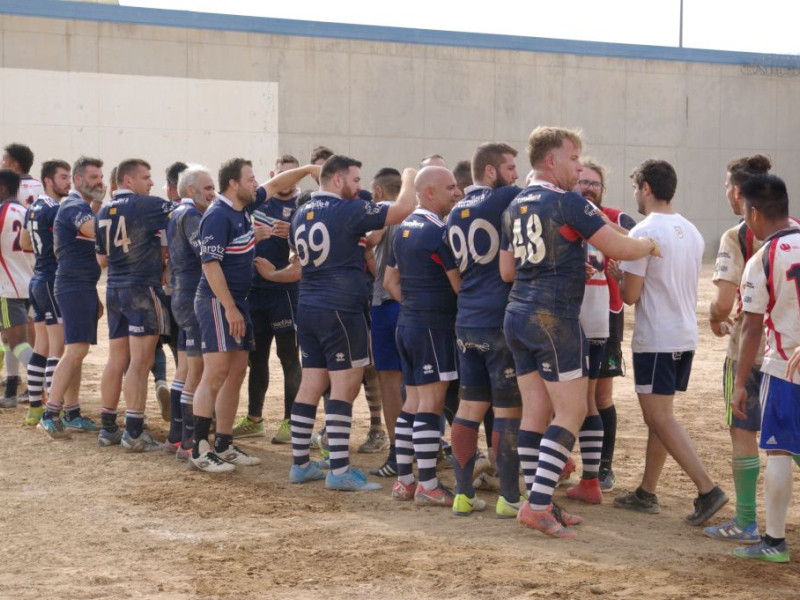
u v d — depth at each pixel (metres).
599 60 29.92
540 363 5.82
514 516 6.41
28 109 24.86
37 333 9.51
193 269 7.92
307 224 7.04
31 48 24.80
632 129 30.48
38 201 9.33
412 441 6.89
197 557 5.50
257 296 8.65
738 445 5.92
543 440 5.85
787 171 32.41
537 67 29.30
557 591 4.93
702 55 31.16
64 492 6.98
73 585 5.04
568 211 5.60
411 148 28.25
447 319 6.61
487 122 28.94
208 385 7.60
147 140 25.92
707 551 5.71
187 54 26.14
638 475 7.64
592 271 6.39
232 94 26.61
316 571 5.25
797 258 5.21
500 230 6.17
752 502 5.91
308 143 27.36
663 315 6.27
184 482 7.30
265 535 5.95
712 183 31.55
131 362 8.31
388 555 5.53
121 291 8.23
